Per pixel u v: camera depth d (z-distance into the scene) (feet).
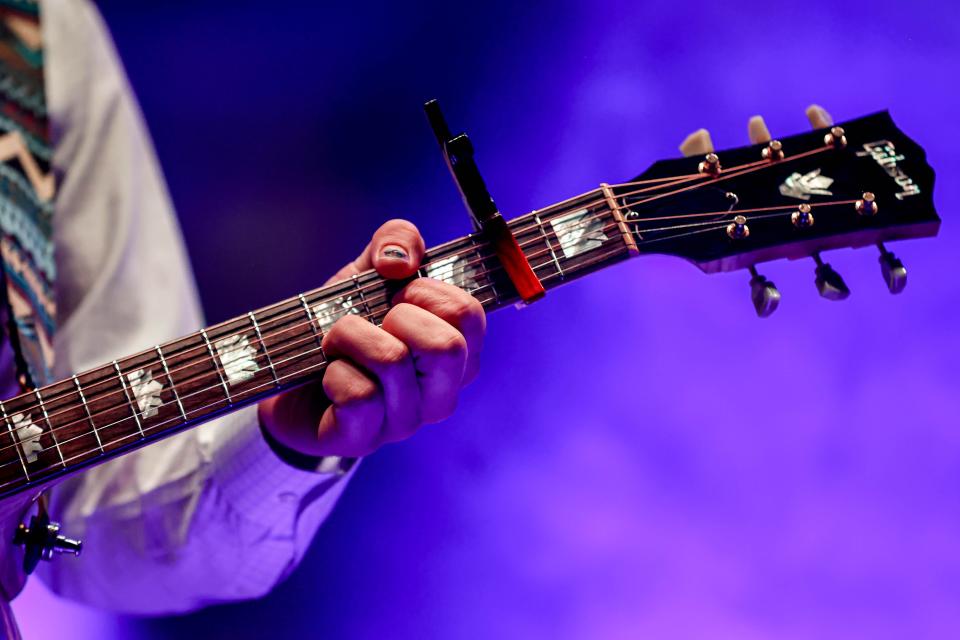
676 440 30.48
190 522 16.15
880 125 13.56
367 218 32.71
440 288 12.00
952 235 30.42
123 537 16.48
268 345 12.23
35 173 17.46
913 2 31.42
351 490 31.07
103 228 17.72
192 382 12.17
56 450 12.05
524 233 12.71
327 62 33.24
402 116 32.94
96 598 17.37
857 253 30.63
